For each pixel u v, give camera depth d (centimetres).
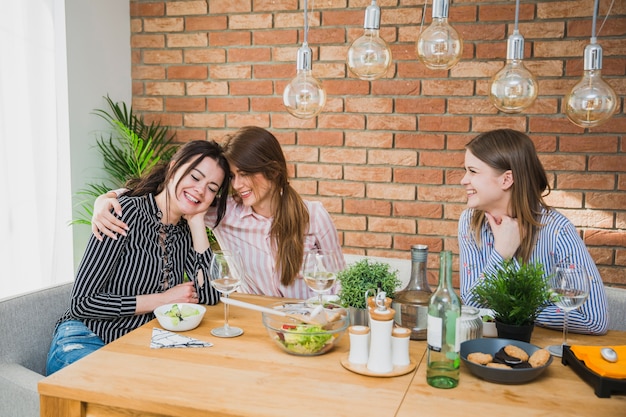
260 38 346
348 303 173
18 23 295
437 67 168
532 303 163
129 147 354
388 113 331
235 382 144
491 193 202
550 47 306
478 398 136
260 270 236
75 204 328
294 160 348
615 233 306
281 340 162
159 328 182
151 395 137
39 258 310
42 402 146
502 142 201
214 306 209
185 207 212
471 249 216
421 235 333
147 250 213
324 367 154
